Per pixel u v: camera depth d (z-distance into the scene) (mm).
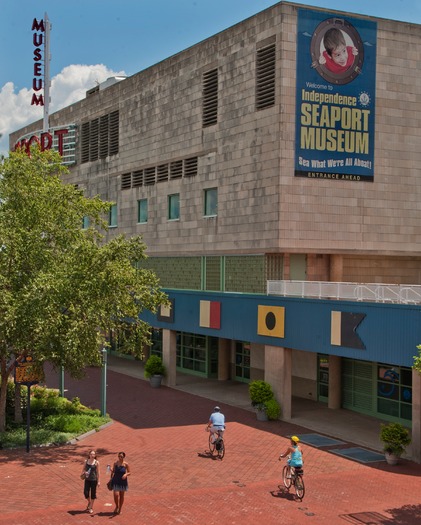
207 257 38219
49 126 57656
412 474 23172
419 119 34719
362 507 19703
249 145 34344
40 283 24297
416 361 21766
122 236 26781
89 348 25469
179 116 40094
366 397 32688
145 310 42219
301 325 29812
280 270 33438
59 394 35031
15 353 26672
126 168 45812
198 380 42500
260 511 19062
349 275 34688
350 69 33250
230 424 30406
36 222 27188
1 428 27203
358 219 33656
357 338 26750
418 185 34781
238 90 35156
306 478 22500
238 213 35156
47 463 23547
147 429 29297
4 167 27438
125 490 18375
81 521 17812
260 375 40031
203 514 18672
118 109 46812
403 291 24984
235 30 35344
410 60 34438
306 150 32594
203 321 36688
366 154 33719
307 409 33688
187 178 39500
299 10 32406
